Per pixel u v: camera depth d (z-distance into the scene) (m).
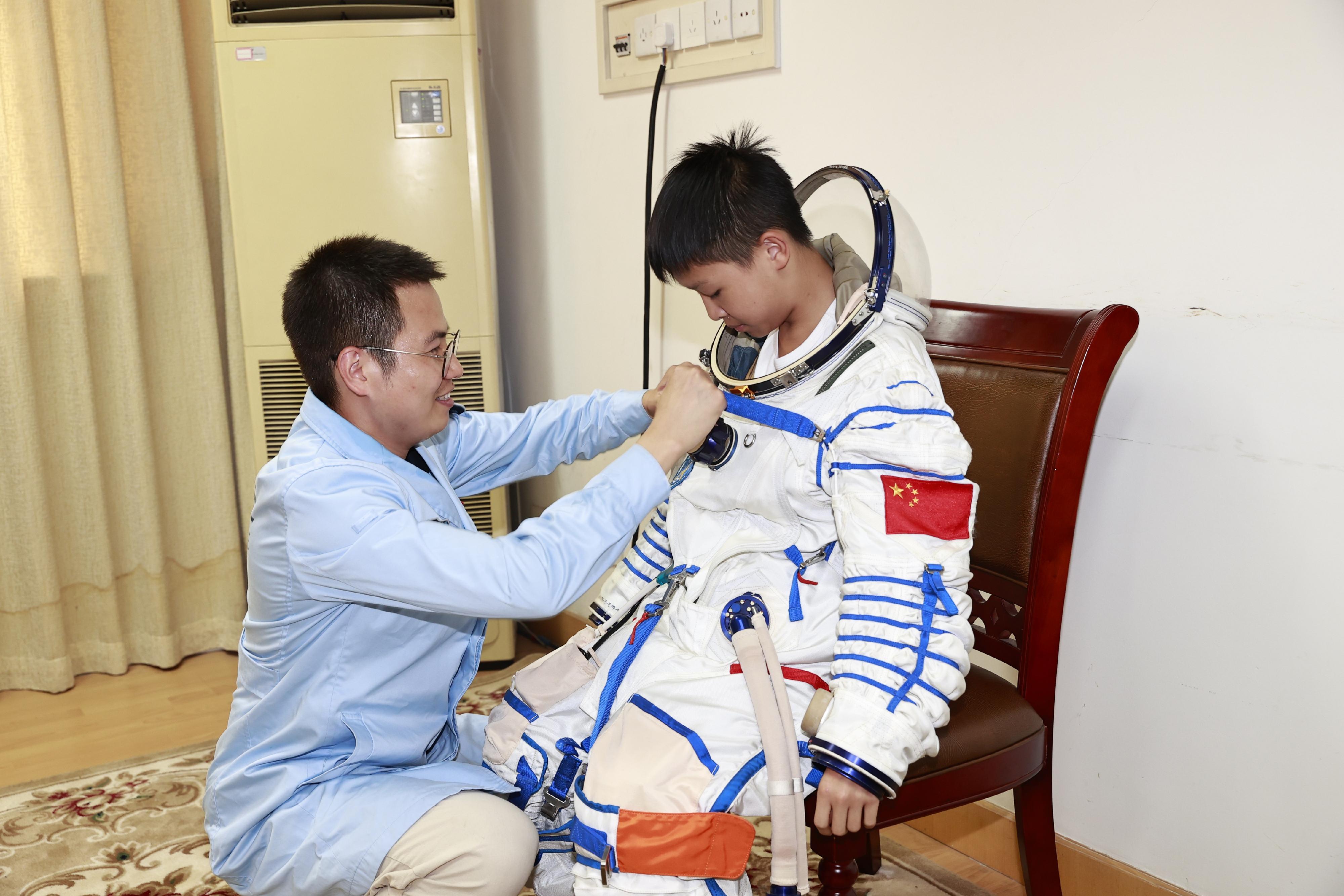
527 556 1.08
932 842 1.83
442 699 1.28
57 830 1.90
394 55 2.29
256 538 1.18
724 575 1.20
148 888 1.72
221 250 2.67
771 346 1.22
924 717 1.02
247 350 2.39
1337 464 1.26
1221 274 1.33
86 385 2.51
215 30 2.27
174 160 2.56
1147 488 1.44
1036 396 1.32
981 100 1.56
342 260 1.15
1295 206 1.26
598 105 2.29
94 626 2.66
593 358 2.44
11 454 2.47
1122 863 1.54
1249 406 1.33
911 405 1.08
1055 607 1.32
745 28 1.89
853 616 1.05
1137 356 1.43
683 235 1.11
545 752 1.24
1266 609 1.34
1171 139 1.36
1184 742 1.45
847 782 1.00
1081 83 1.44
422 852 1.10
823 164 1.82
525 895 1.67
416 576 1.08
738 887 1.06
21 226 2.45
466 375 2.42
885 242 1.14
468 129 2.33
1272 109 1.26
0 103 2.38
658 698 1.12
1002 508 1.34
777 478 1.15
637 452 1.13
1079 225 1.47
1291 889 1.37
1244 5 1.27
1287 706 1.34
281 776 1.18
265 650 1.20
